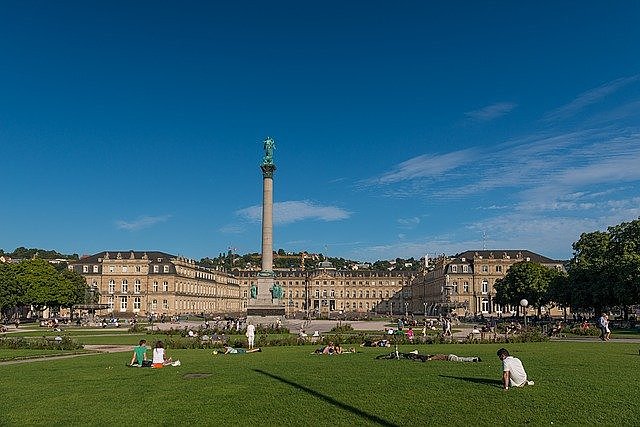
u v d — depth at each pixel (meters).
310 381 31.86
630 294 99.19
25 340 61.62
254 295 114.12
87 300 177.25
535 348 55.00
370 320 160.75
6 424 22.45
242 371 36.69
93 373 36.44
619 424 21.89
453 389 28.80
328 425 21.92
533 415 23.17
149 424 22.25
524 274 158.38
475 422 22.20
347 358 45.16
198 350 56.03
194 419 22.91
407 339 64.06
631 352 49.56
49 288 145.75
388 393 27.88
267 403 25.77
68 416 23.59
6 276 131.25
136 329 92.69
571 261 130.62
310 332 91.31
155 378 33.72
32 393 28.81
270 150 117.81
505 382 28.77
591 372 34.69
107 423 22.45
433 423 22.11
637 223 107.00
